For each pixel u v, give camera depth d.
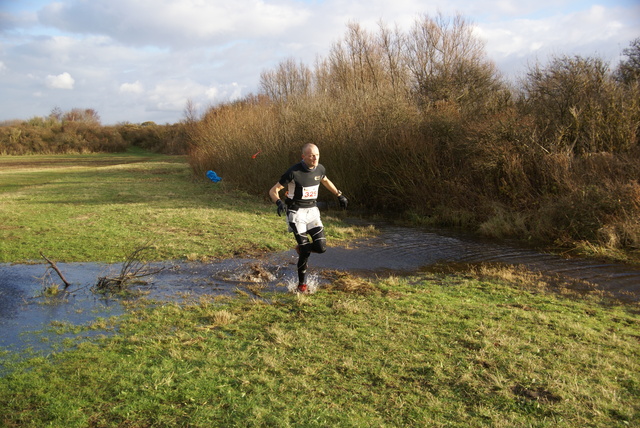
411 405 3.05
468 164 12.52
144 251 7.79
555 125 11.79
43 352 3.92
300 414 2.93
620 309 5.11
